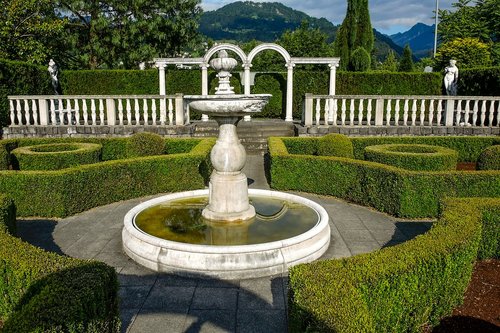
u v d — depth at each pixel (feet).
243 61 62.49
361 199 29.68
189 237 19.85
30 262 12.45
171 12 84.43
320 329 9.78
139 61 82.23
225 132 22.20
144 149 37.06
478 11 97.96
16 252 13.25
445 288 14.53
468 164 45.01
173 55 88.43
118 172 29.73
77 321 10.20
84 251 20.79
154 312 14.90
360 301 10.79
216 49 61.93
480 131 49.57
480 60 77.77
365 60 76.43
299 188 33.12
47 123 50.83
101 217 26.35
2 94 50.37
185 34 85.97
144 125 50.14
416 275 13.33
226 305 15.39
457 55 78.95
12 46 67.62
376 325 12.60
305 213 23.57
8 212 19.81
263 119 73.10
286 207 24.71
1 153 35.63
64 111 52.21
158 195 31.78
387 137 45.96
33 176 25.76
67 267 12.09
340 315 10.03
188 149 43.16
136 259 19.21
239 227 21.24
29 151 34.63
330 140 38.27
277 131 55.16
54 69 62.23
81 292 10.59
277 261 17.87
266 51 141.90
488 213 19.27
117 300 12.41
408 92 69.15
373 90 69.62
